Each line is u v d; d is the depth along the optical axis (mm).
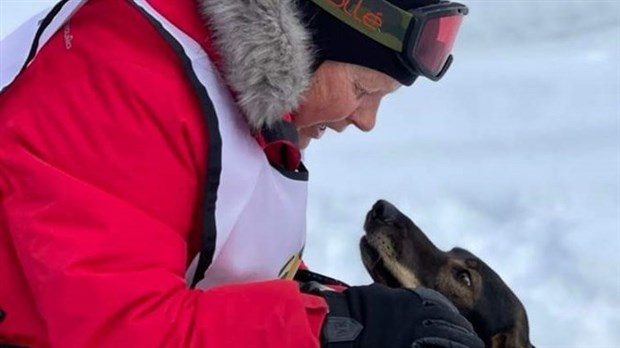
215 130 1358
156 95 1337
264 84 1382
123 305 1270
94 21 1394
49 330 1307
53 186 1294
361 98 1550
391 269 2301
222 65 1395
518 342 2270
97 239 1282
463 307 2283
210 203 1367
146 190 1324
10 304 1377
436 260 2322
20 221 1310
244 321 1319
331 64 1489
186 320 1304
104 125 1323
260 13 1367
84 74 1349
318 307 1374
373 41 1475
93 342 1273
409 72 1521
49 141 1325
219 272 1440
